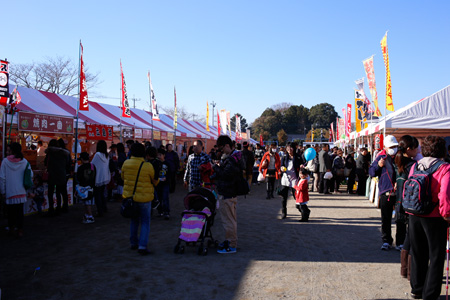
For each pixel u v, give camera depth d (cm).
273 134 11594
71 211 1066
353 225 887
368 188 1411
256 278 510
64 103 1450
